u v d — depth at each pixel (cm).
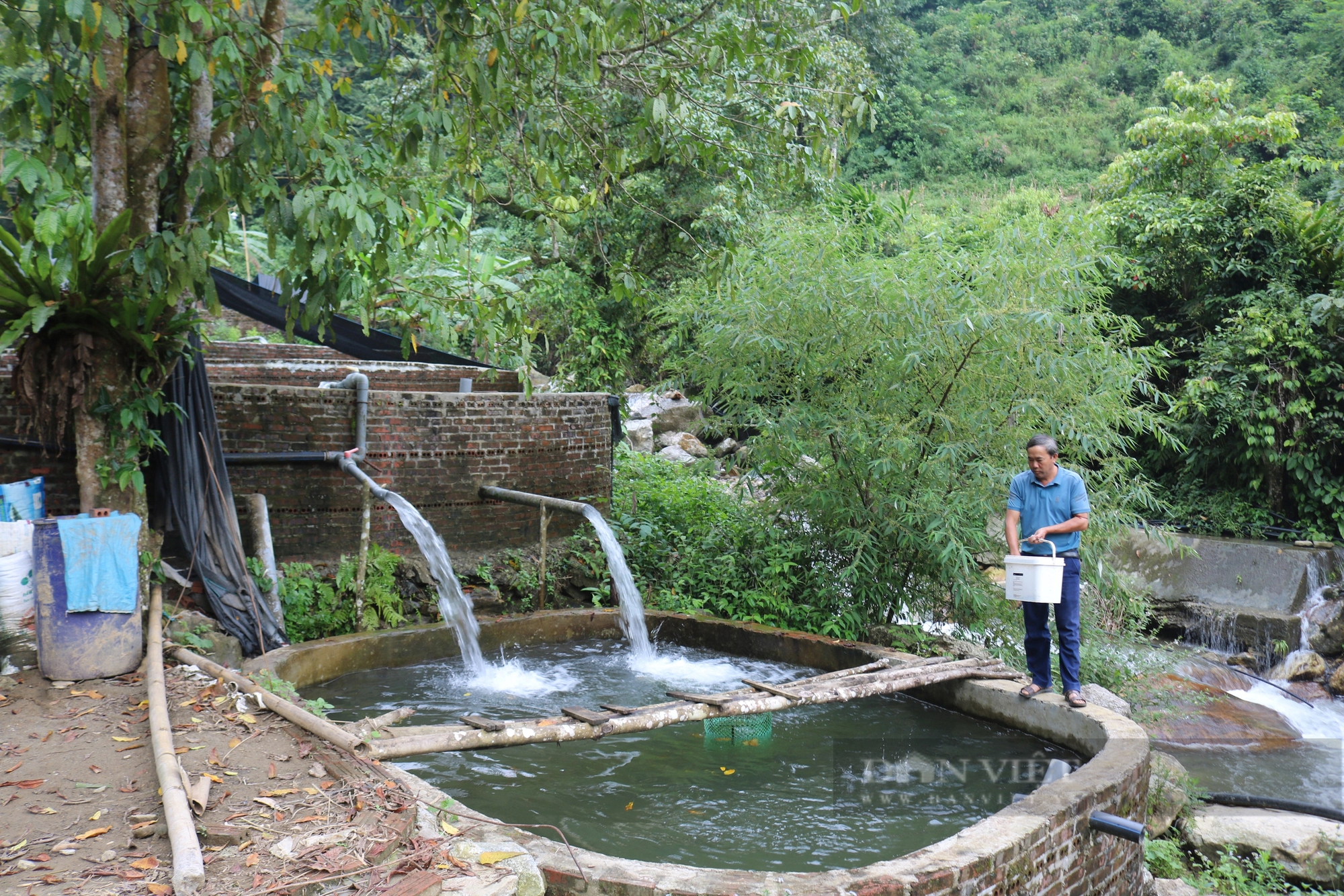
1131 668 778
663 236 1602
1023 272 713
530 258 1391
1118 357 746
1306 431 1220
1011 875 386
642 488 1091
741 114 1066
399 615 769
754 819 453
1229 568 1059
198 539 662
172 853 304
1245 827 584
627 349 1683
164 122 601
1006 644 765
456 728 453
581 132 710
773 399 828
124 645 502
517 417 912
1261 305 1266
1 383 679
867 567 773
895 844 427
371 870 297
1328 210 1269
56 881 287
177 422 666
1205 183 1452
